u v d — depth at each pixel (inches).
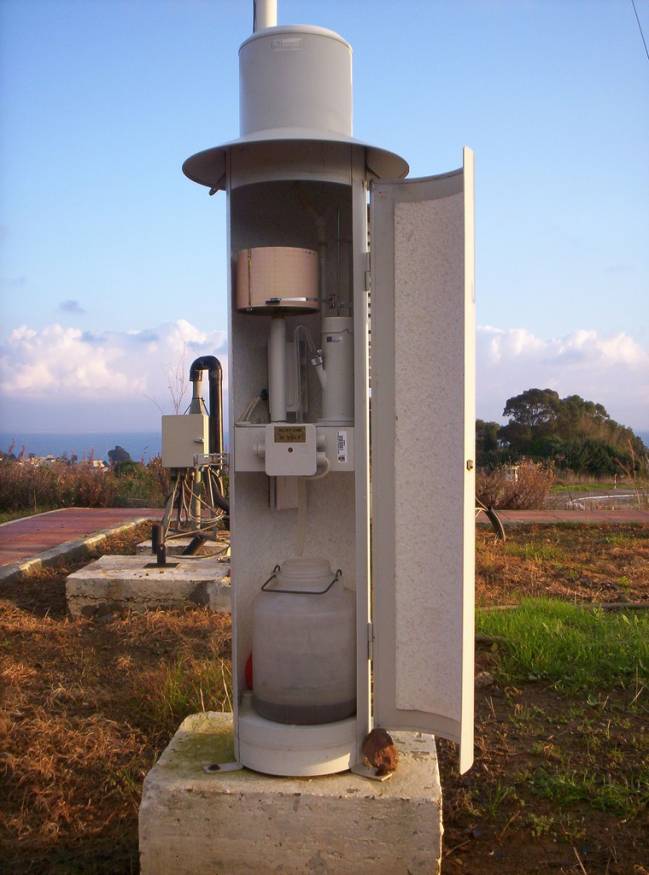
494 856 138.0
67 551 397.4
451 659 127.6
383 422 130.6
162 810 127.6
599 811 150.9
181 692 198.1
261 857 126.8
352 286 142.9
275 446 131.6
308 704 132.0
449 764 170.1
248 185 145.5
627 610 286.8
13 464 685.3
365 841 125.1
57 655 244.4
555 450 1135.6
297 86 132.5
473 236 123.3
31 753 169.9
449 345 125.6
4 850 139.9
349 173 132.8
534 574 352.8
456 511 125.9
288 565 140.3
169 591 290.2
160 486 681.6
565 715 192.4
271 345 145.2
